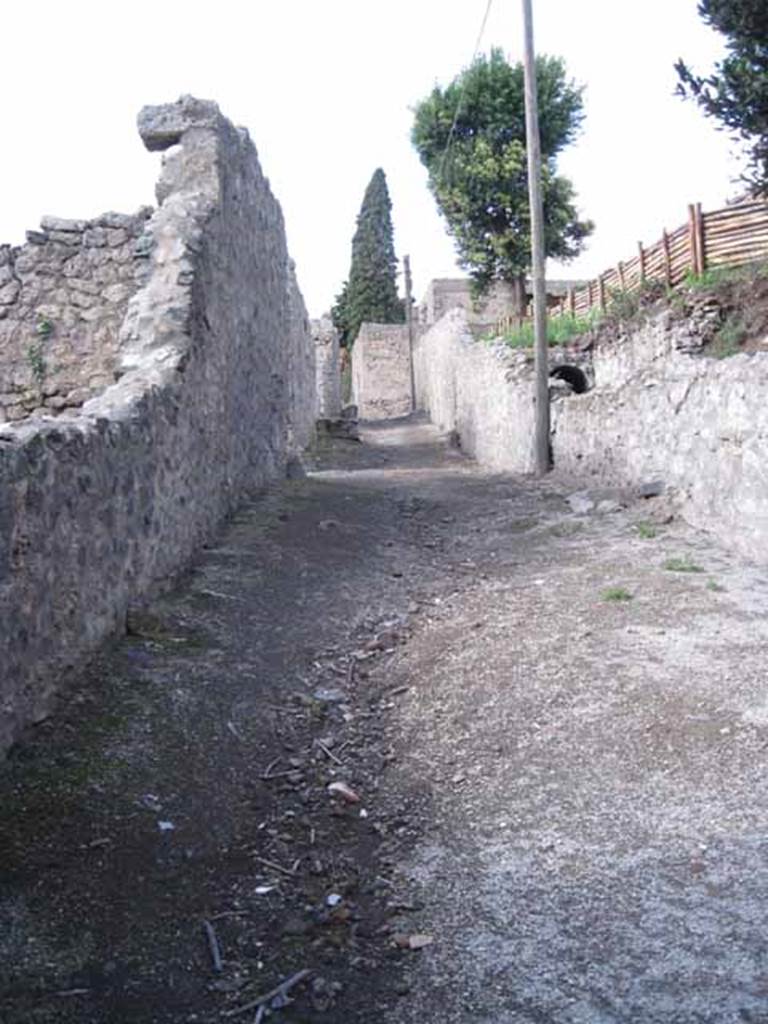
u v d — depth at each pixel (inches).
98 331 339.9
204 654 222.1
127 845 144.5
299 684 221.1
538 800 163.8
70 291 341.4
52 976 115.6
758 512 293.1
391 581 315.9
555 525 387.5
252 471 421.1
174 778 166.7
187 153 353.4
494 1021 111.8
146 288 310.8
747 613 241.1
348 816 165.2
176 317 299.6
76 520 194.1
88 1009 111.5
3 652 158.1
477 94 1054.4
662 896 133.2
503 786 170.2
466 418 847.1
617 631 236.8
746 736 173.0
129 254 338.3
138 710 186.1
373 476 620.1
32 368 341.7
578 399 498.9
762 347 362.3
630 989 115.4
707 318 406.0
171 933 128.0
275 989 118.0
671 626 236.2
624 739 179.5
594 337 602.5
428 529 413.1
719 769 164.2
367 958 125.3
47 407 341.1
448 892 140.1
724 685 195.2
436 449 898.1
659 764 169.2
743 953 119.4
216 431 338.3
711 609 246.5
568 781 168.4
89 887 133.1
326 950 126.6
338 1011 114.9
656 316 450.6
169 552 268.1
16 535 164.9
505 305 1185.4
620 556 319.6
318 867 147.3
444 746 189.6
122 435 226.7
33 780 154.0
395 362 1605.6
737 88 331.3
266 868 146.6
